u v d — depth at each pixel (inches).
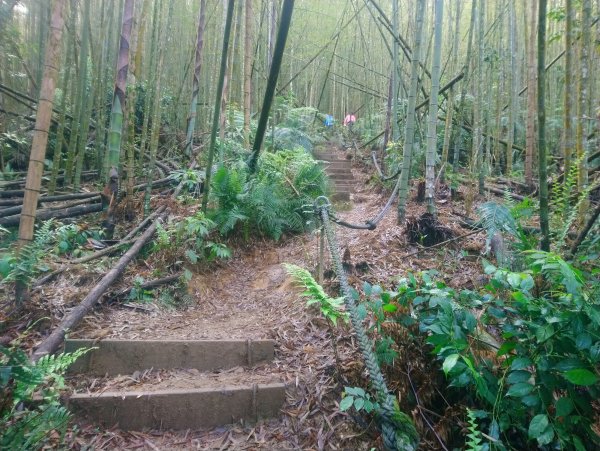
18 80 307.4
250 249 176.7
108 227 159.6
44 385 88.9
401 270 131.2
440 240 147.2
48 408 73.2
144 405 87.4
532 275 81.9
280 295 137.2
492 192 197.8
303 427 85.2
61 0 101.0
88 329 109.9
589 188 104.7
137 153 264.2
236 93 328.8
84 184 223.0
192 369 102.9
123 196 192.4
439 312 82.0
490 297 83.8
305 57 445.4
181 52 339.6
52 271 129.2
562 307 72.2
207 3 305.4
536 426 63.9
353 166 331.3
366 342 76.2
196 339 108.6
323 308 89.4
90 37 246.8
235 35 250.2
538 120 89.4
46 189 204.8
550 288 82.3
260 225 183.3
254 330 117.2
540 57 87.0
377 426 81.4
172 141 291.7
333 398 89.8
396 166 234.8
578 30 140.3
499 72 237.3
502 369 77.9
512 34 231.3
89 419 85.5
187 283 139.0
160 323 120.2
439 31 158.4
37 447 73.9
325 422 85.3
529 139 201.9
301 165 210.4
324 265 136.3
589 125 173.6
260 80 309.7
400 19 333.4
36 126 103.0
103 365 99.9
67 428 81.1
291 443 82.2
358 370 89.6
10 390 72.0
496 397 71.4
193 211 178.4
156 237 156.9
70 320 106.7
